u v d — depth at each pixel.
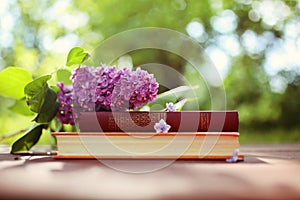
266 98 2.55
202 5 2.80
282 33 2.66
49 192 0.47
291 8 2.63
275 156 0.75
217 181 0.52
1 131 1.83
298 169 0.60
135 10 2.89
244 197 0.46
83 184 0.51
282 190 0.48
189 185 0.50
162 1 2.88
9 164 0.64
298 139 2.39
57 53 2.41
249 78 2.63
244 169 0.60
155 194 0.47
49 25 2.71
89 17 2.86
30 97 0.75
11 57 2.60
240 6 2.71
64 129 0.92
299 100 2.51
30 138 0.79
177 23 2.82
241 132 2.45
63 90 0.82
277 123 2.50
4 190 0.48
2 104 0.91
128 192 0.47
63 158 0.68
